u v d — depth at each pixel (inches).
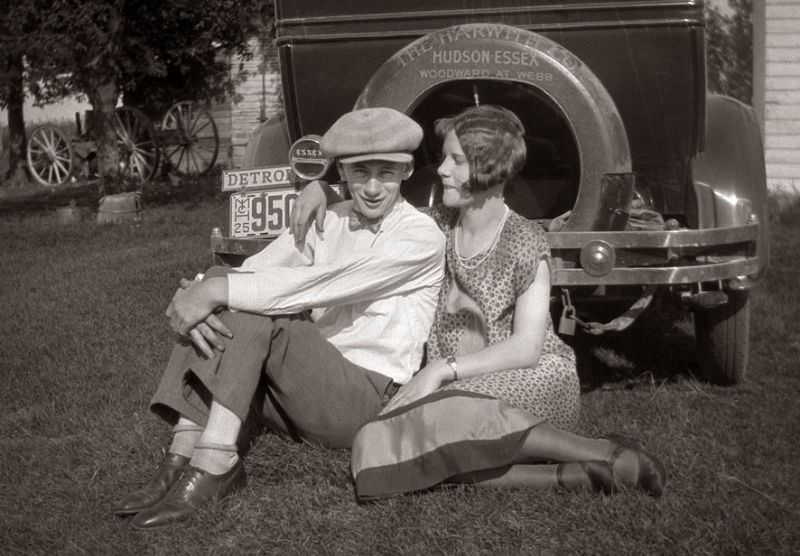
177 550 123.2
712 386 193.8
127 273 317.7
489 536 123.2
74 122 810.8
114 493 141.4
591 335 230.4
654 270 161.9
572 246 161.0
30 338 232.8
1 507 138.1
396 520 126.6
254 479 140.5
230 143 703.7
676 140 178.2
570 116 162.9
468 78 164.7
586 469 129.3
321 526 127.2
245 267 147.3
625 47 172.6
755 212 174.7
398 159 137.3
